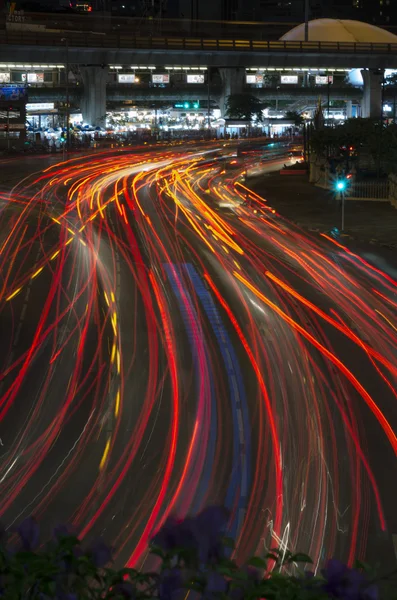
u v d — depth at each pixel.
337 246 44.31
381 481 15.73
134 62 157.50
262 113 170.25
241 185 79.25
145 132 154.25
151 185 77.44
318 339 26.30
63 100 157.00
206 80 176.62
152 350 25.02
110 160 107.12
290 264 39.22
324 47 166.62
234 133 161.75
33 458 17.19
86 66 155.25
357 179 71.38
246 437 18.17
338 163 73.62
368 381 22.14
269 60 167.50
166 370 23.11
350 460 16.81
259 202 65.19
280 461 16.80
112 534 13.64
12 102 119.56
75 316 29.23
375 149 71.94
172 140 150.00
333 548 13.13
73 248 42.88
